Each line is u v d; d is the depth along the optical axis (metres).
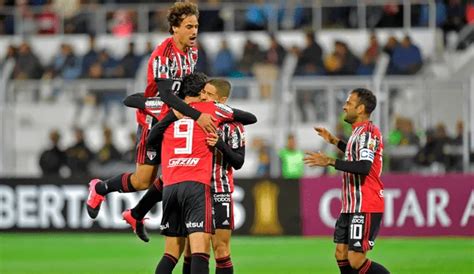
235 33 77.12
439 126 58.44
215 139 29.72
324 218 57.81
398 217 57.12
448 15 75.38
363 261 32.31
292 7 77.69
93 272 43.56
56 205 60.31
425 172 58.44
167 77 30.84
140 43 76.94
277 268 44.44
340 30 76.94
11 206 60.78
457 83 58.34
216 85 31.75
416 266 44.66
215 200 31.72
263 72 67.50
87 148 62.03
